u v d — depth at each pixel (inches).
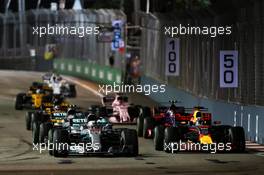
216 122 2881.4
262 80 3437.5
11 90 7214.6
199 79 4913.9
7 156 2783.0
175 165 2469.2
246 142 3400.6
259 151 2999.5
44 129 3056.1
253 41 3580.2
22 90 7273.6
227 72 3521.2
